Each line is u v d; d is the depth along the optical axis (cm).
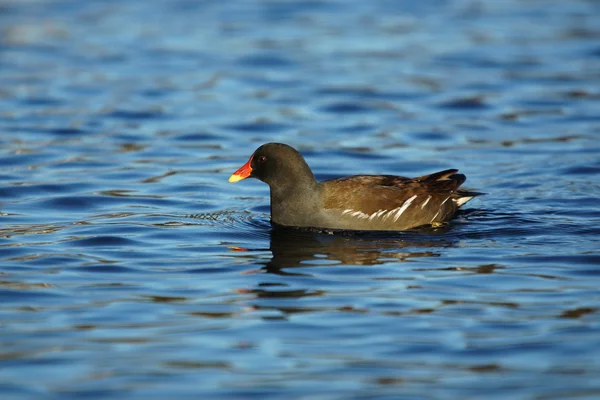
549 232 1525
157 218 1641
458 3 3488
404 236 1516
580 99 2431
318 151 2078
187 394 971
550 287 1271
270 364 1041
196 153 2078
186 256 1431
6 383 995
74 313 1194
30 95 2439
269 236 1530
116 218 1638
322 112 2367
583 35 3020
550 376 1002
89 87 2519
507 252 1427
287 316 1177
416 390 976
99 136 2172
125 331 1135
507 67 2712
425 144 2136
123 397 963
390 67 2717
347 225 1542
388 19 3244
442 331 1124
